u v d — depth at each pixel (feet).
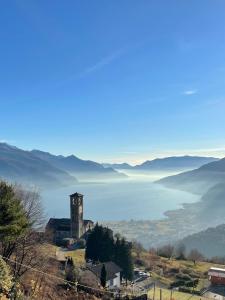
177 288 393.09
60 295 200.54
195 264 566.36
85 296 216.13
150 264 507.71
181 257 621.72
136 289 351.46
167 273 474.49
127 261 416.26
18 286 147.95
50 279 218.79
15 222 145.59
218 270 444.55
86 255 440.45
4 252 168.25
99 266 354.54
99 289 247.91
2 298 125.59
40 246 209.46
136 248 611.06
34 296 165.68
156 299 299.38
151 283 409.08
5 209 143.84
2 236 141.69
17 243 176.14
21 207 156.87
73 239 559.79
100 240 433.89
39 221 202.18
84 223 612.70
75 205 590.14
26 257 191.52
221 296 379.96
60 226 598.75
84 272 282.77
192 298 345.92
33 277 192.24
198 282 438.40
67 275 250.16
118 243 430.61
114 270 362.12
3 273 136.15
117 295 256.32
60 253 408.46
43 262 206.59
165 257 605.31
